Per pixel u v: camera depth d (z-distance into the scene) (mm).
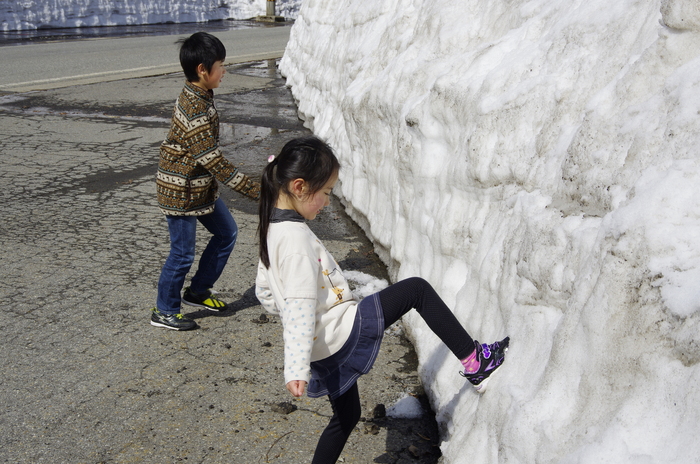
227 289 4504
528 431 2027
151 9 27672
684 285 1753
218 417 3107
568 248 2277
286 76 13367
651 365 1760
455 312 3129
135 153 7879
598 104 2480
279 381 3410
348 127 5598
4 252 4984
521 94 3035
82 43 19562
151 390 3318
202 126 3576
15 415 3104
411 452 2834
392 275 4359
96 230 5477
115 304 4219
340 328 2369
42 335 3824
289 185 2297
